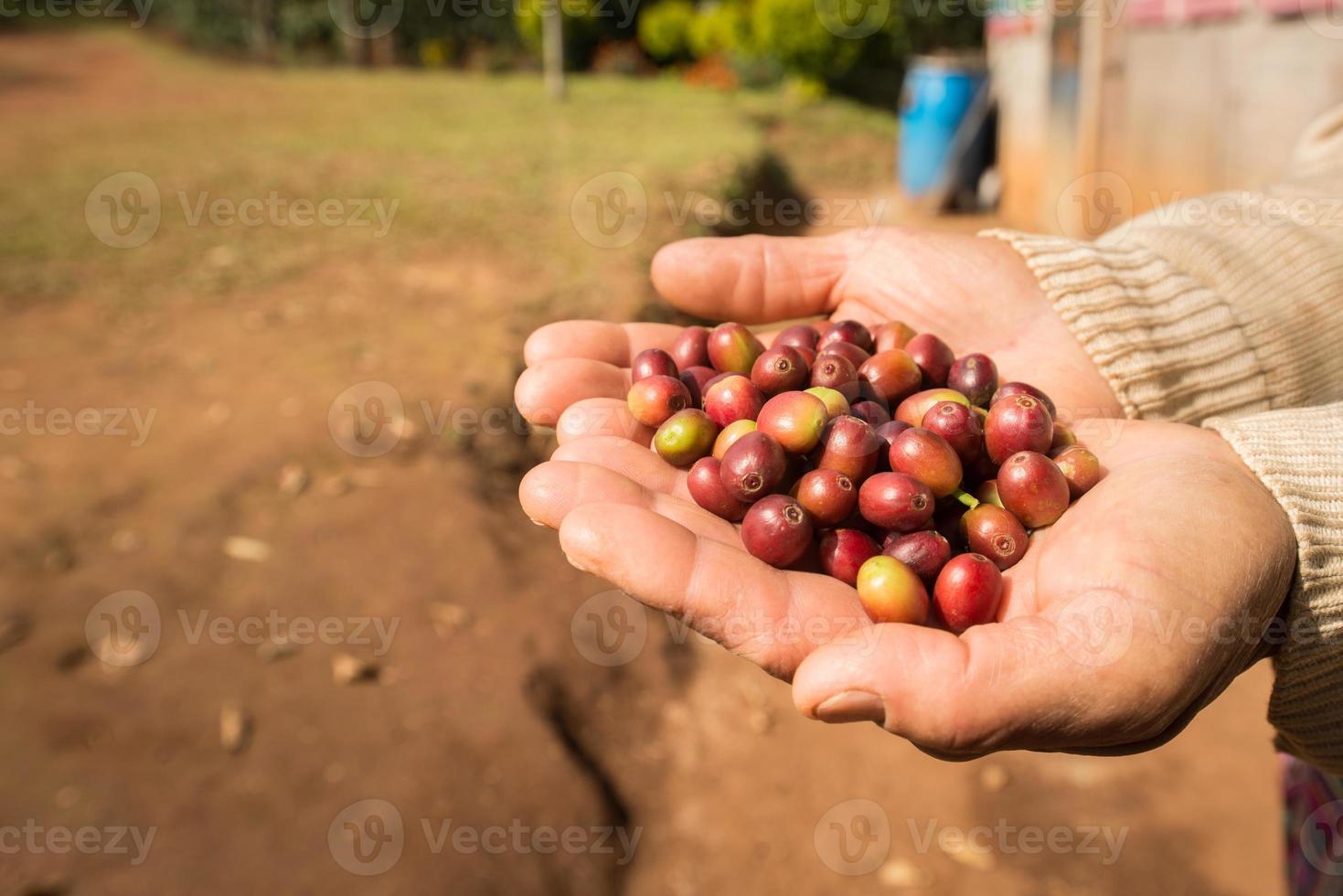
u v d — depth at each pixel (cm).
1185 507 18
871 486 23
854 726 49
